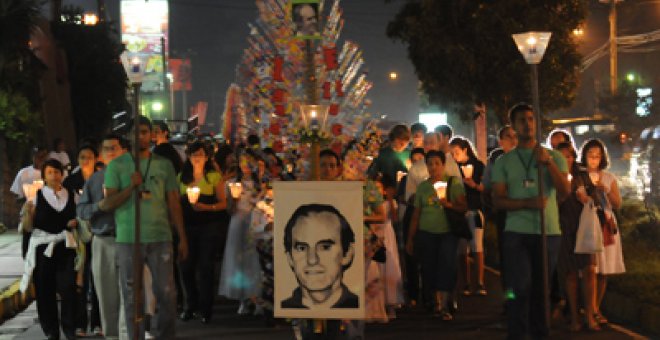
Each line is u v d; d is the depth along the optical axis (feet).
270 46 30.81
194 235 42.70
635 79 137.59
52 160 37.01
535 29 82.58
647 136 93.04
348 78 30.99
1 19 86.43
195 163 42.88
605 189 38.52
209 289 42.29
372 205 31.42
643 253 54.95
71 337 37.65
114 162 33.42
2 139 85.46
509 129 40.70
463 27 84.48
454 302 42.04
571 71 84.89
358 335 30.45
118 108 156.76
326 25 30.86
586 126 139.44
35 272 37.29
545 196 32.32
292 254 27.99
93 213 35.22
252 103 31.09
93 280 37.73
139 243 31.50
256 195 31.19
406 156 48.06
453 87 85.30
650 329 38.70
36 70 94.43
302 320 29.63
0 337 39.32
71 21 152.46
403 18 89.92
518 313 32.24
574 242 37.68
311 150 29.71
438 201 40.78
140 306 33.50
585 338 36.55
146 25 310.86
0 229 80.74
